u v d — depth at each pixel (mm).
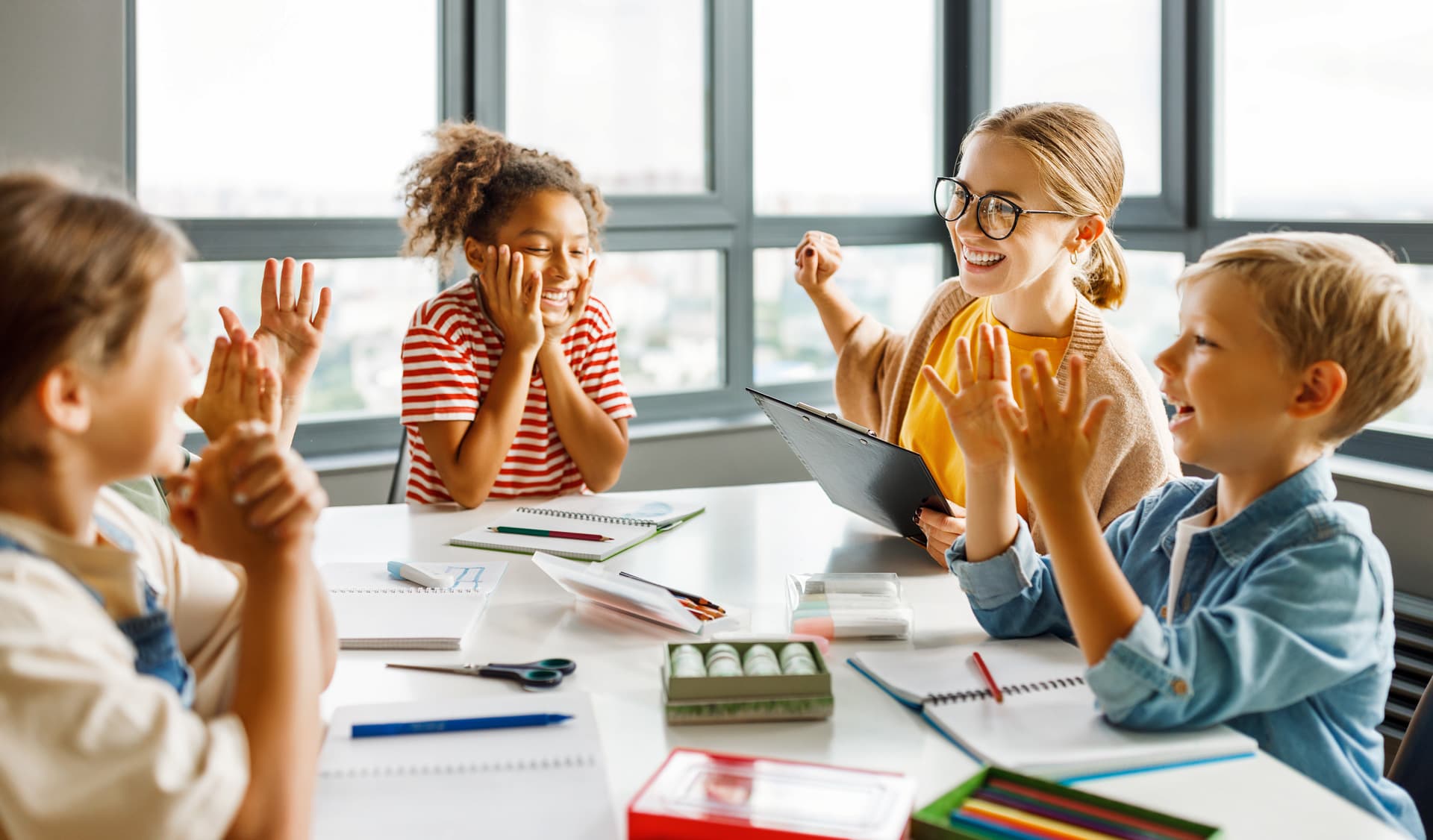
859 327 1945
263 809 711
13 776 619
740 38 3164
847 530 1660
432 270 2027
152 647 754
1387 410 1029
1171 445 1550
